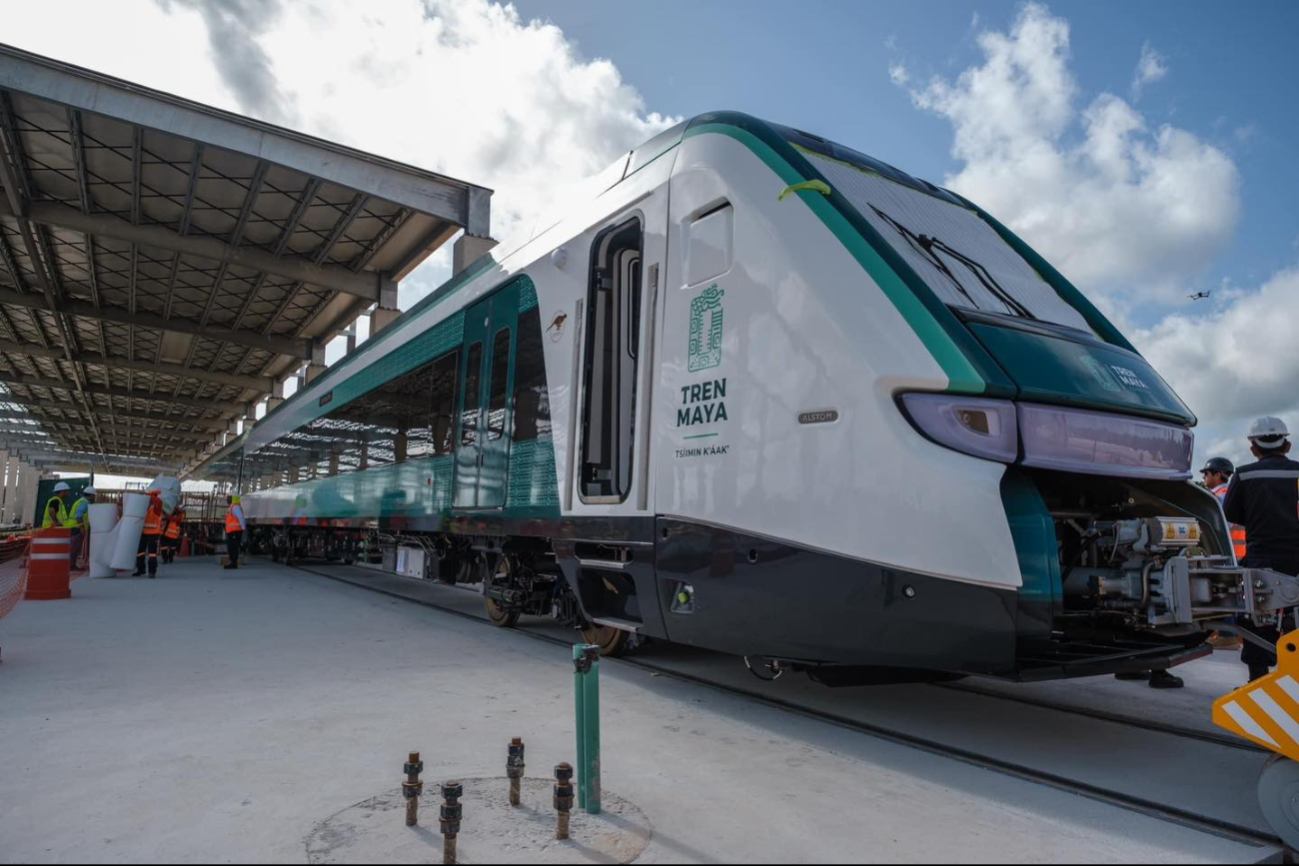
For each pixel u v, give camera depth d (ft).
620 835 8.61
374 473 33.47
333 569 54.75
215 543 82.69
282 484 55.98
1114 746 12.44
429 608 30.58
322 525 42.78
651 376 15.51
